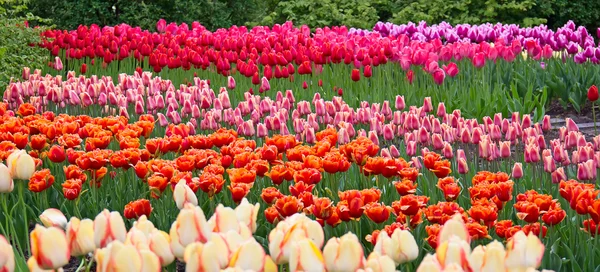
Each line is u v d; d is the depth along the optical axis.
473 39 11.98
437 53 10.92
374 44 9.76
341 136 5.57
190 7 17.00
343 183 5.16
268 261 1.87
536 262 2.05
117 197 4.90
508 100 8.75
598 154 4.96
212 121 6.68
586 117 9.12
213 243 1.86
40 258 2.11
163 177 4.15
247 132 6.03
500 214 4.27
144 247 1.97
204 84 8.64
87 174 4.81
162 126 6.76
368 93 9.55
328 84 9.36
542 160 5.49
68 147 5.02
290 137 4.96
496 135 5.85
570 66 10.10
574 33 10.93
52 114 6.21
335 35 12.56
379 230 3.68
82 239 2.28
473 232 3.35
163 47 10.91
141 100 7.44
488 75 9.87
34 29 11.25
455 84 9.23
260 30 12.83
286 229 2.13
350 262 1.94
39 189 4.27
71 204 4.79
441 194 4.95
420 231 3.88
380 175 4.72
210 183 4.00
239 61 9.36
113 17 17.05
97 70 11.51
